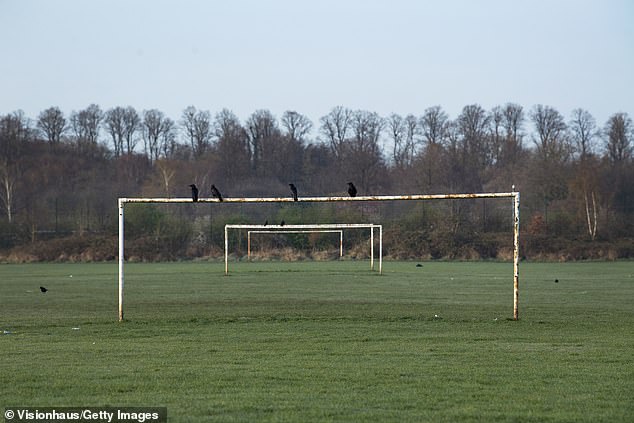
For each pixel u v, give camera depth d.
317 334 81.81
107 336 80.81
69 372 57.84
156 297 136.00
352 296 137.62
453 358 64.69
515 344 73.69
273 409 46.12
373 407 46.59
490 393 50.47
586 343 74.44
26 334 82.69
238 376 56.25
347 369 59.09
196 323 92.94
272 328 87.62
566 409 46.16
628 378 55.59
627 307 115.38
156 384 53.38
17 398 49.31
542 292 148.38
